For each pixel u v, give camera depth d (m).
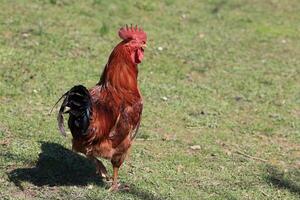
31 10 16.95
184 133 11.41
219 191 9.27
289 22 20.06
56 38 15.27
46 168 9.52
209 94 13.49
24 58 13.86
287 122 12.38
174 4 19.97
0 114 11.25
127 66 8.71
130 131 8.57
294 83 14.77
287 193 9.46
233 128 11.86
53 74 13.32
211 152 10.67
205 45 16.73
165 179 9.51
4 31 15.27
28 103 11.91
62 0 18.00
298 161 10.66
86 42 15.40
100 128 8.11
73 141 8.16
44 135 10.58
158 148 10.63
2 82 12.65
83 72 13.65
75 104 7.73
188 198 8.95
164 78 14.13
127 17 17.97
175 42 16.58
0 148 9.98
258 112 12.80
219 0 21.17
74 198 8.67
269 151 10.97
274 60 16.34
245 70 15.28
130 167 9.80
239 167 10.20
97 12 17.77
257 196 9.26
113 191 8.92
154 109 12.34
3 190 8.75
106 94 8.49
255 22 19.52
